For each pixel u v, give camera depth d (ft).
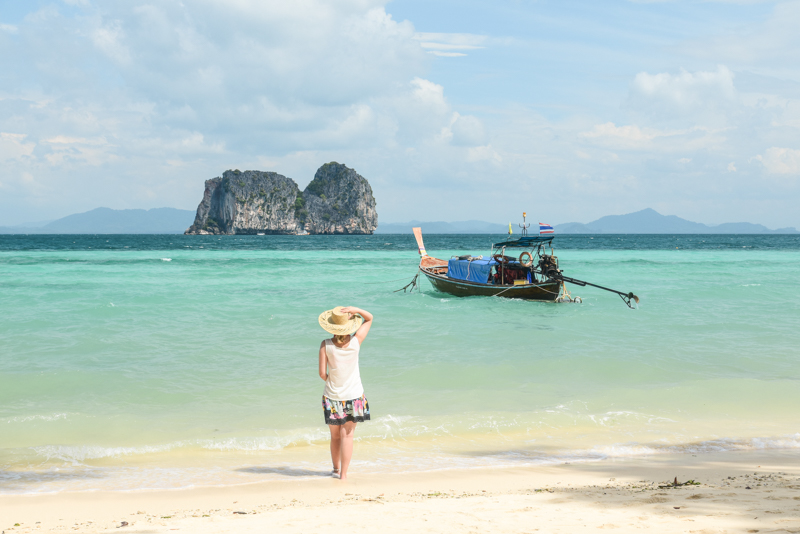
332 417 19.16
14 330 48.47
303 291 81.92
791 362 38.83
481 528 13.32
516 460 21.75
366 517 14.51
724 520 13.51
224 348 42.19
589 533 12.73
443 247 289.94
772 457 22.09
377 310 63.57
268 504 16.67
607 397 30.63
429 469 20.58
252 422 26.25
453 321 56.44
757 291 78.95
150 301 67.97
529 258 77.10
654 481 18.78
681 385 32.50
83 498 17.43
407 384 33.04
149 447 22.68
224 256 183.32
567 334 49.26
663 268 130.72
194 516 15.34
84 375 33.86
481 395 30.86
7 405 28.55
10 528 14.49
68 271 115.24
